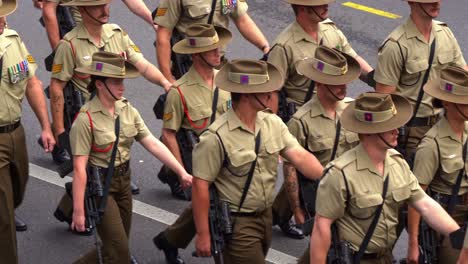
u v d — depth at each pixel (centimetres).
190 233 1798
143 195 2073
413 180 1495
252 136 1561
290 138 1598
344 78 1686
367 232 1481
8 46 1745
